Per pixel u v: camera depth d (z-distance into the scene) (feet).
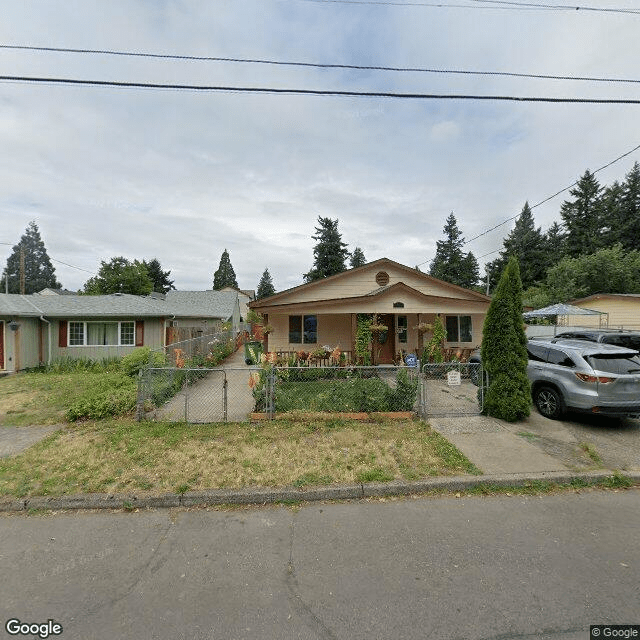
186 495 12.69
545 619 7.54
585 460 15.62
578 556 9.59
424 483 13.55
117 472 14.43
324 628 7.34
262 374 22.62
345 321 44.68
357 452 16.44
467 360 38.58
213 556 9.77
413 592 8.31
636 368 20.11
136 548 10.16
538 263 134.31
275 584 8.64
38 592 8.43
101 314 47.47
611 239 125.08
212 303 102.06
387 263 45.19
